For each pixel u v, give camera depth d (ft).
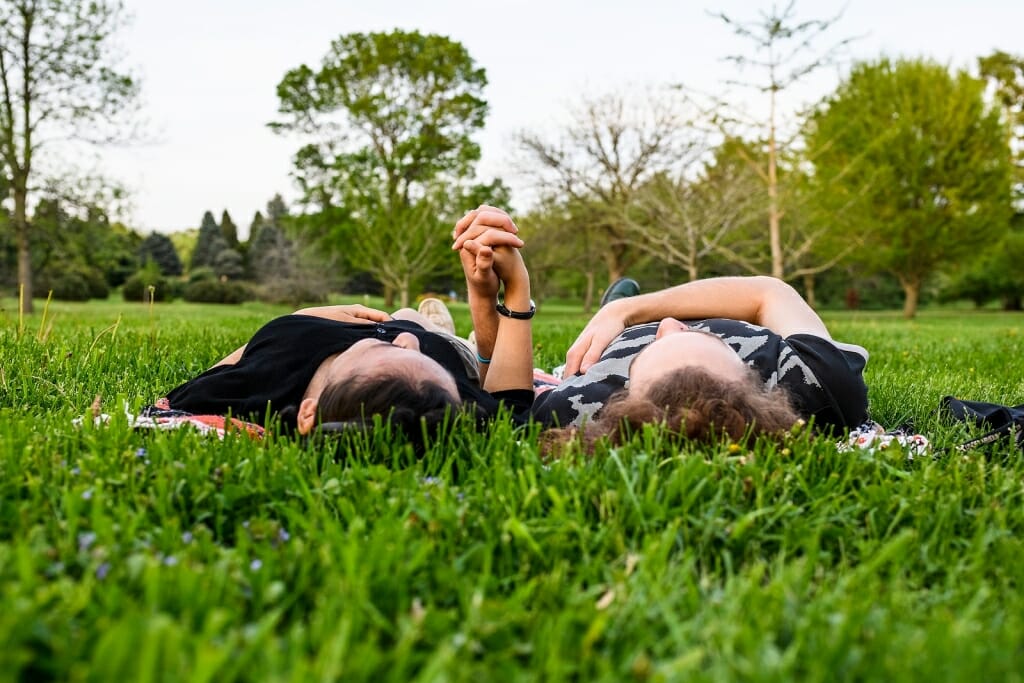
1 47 27.27
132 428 3.64
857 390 4.16
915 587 2.43
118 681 1.62
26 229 28.76
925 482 3.21
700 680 1.72
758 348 4.17
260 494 2.87
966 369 9.01
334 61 57.47
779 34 24.71
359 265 49.42
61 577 2.08
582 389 4.00
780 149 27.02
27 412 4.56
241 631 1.92
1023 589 2.41
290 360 4.26
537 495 2.82
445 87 57.67
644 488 2.99
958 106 42.37
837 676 1.85
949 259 44.06
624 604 2.14
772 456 3.30
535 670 1.86
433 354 4.36
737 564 2.59
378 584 2.19
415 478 3.01
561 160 38.81
